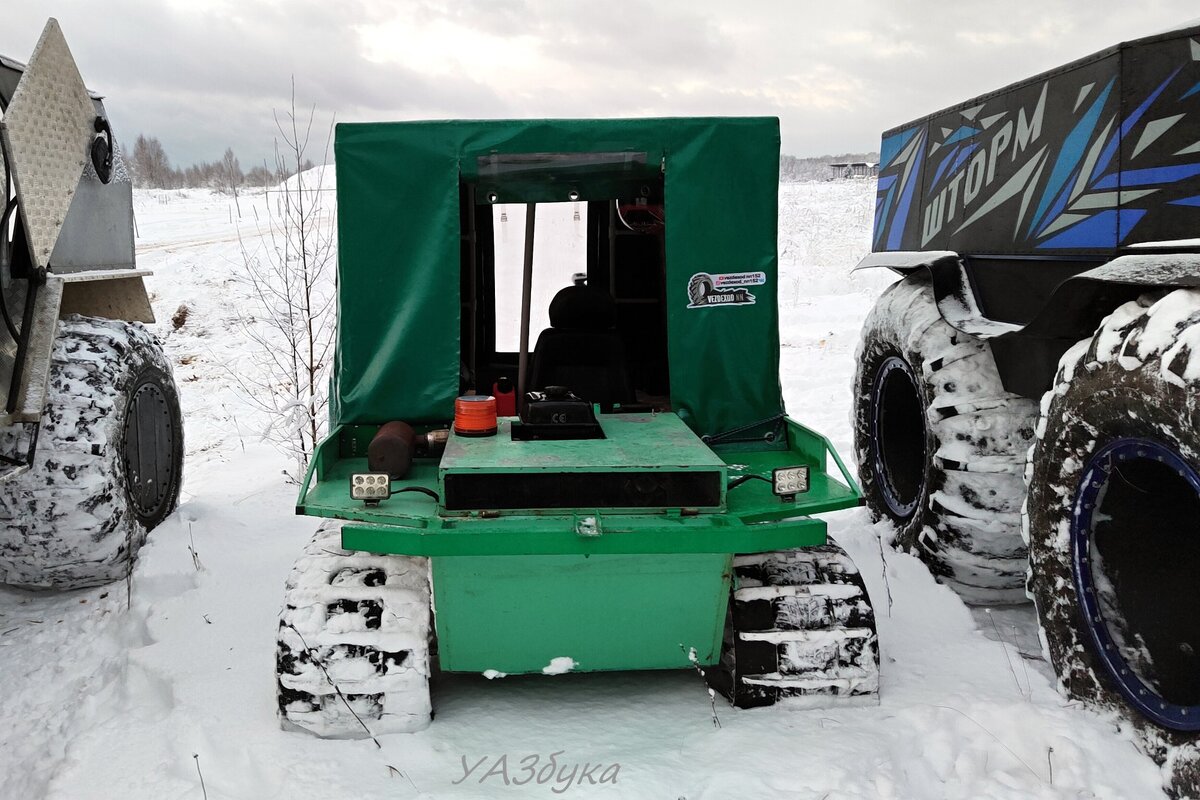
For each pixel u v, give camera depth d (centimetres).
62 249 505
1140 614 331
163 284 1599
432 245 395
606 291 482
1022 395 411
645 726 354
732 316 414
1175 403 278
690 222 405
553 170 420
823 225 2586
